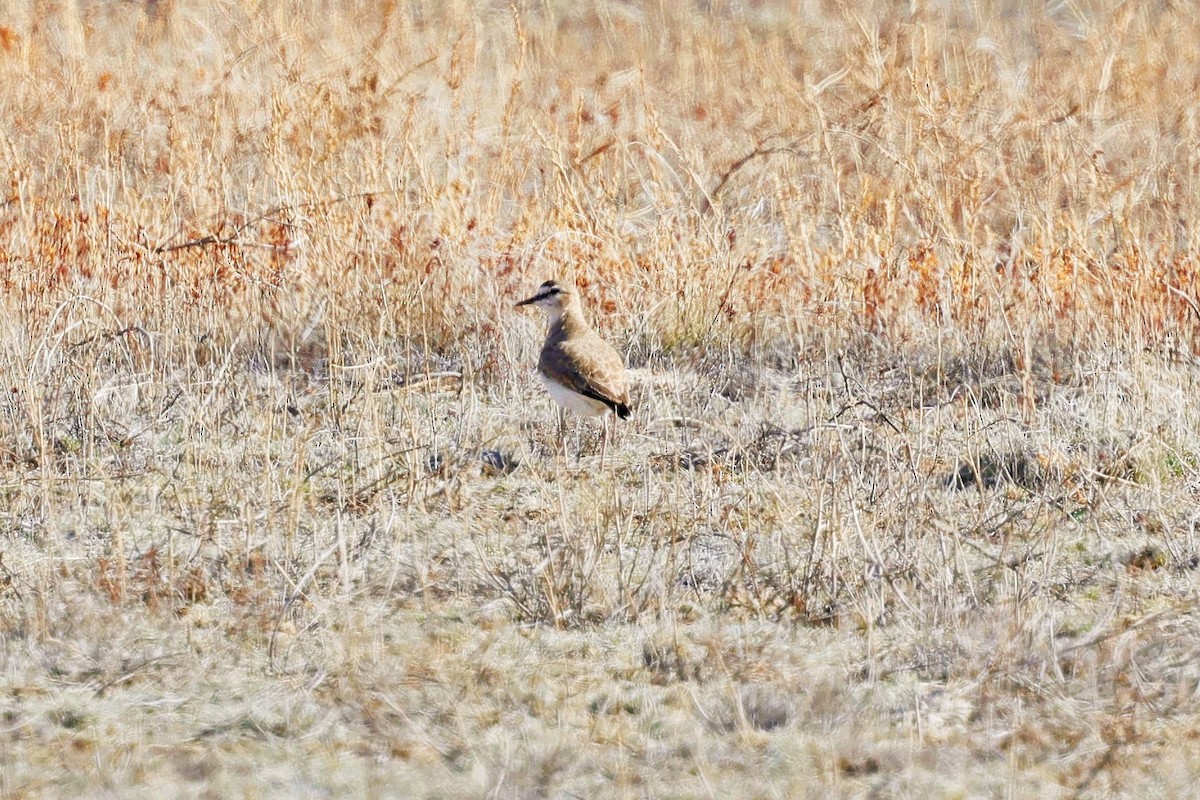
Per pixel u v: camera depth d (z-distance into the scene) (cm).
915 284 4188
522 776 2045
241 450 3372
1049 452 3231
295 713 2233
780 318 4212
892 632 2527
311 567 2612
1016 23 6950
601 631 2542
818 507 2728
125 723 2202
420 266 4219
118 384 3688
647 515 2941
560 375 3512
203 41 5984
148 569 2739
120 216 4269
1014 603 2509
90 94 5216
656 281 4312
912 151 4700
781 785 2036
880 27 6378
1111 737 2164
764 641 2489
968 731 2198
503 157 4672
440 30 6469
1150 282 3950
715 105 5891
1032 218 4353
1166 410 3388
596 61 6662
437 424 3594
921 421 3175
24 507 3050
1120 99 5531
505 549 2869
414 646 2445
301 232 4231
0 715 2211
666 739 2164
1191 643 2439
